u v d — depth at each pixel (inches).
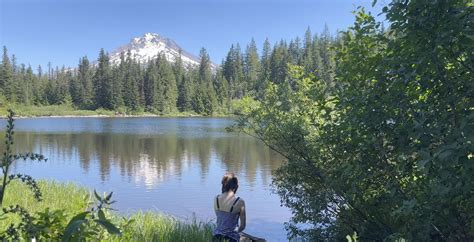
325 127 249.0
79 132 2472.9
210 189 777.6
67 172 993.5
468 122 148.4
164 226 319.9
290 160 297.4
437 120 169.6
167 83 5703.7
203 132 2498.8
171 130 2691.9
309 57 3870.6
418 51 172.7
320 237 298.2
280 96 306.5
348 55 229.8
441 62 168.4
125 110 5506.9
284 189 314.2
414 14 162.7
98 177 917.2
